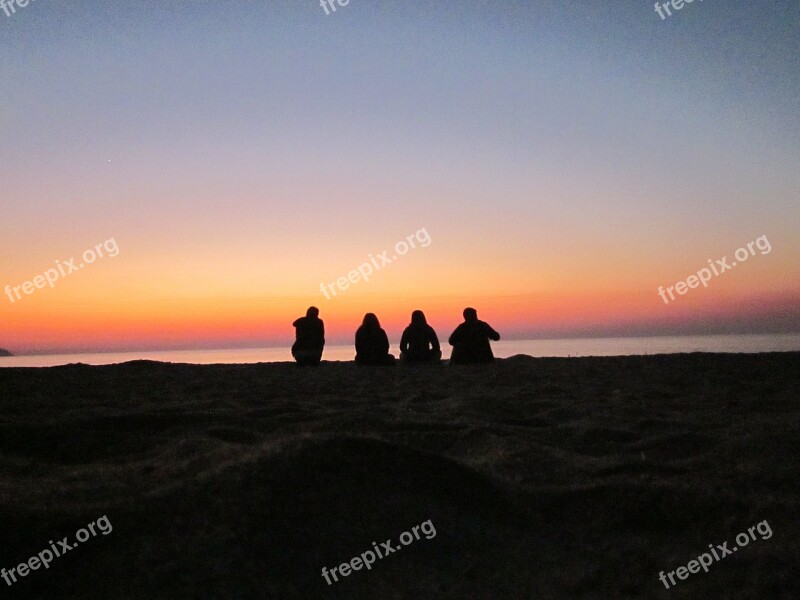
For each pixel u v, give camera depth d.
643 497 3.72
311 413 6.39
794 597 2.82
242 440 5.20
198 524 3.10
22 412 6.84
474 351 14.26
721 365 12.27
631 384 9.48
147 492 3.57
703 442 5.27
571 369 12.27
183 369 13.71
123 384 10.09
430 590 2.93
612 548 3.32
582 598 2.90
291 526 3.18
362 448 3.82
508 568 3.12
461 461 4.21
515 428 5.86
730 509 3.62
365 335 14.39
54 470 4.44
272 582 2.85
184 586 2.74
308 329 14.88
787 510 3.56
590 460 4.72
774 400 7.53
